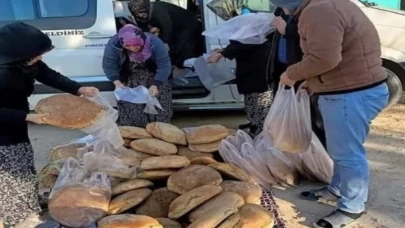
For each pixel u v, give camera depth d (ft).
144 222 9.41
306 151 11.85
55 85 10.91
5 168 9.91
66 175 11.26
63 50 16.61
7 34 9.29
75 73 16.66
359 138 9.98
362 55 9.41
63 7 16.53
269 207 11.44
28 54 9.23
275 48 13.07
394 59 17.87
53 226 10.22
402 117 18.43
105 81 16.35
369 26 9.46
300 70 9.37
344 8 9.20
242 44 13.82
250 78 14.26
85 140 12.77
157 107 13.94
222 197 10.11
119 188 10.85
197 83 17.24
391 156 14.74
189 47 17.38
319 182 12.81
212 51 15.37
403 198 11.98
